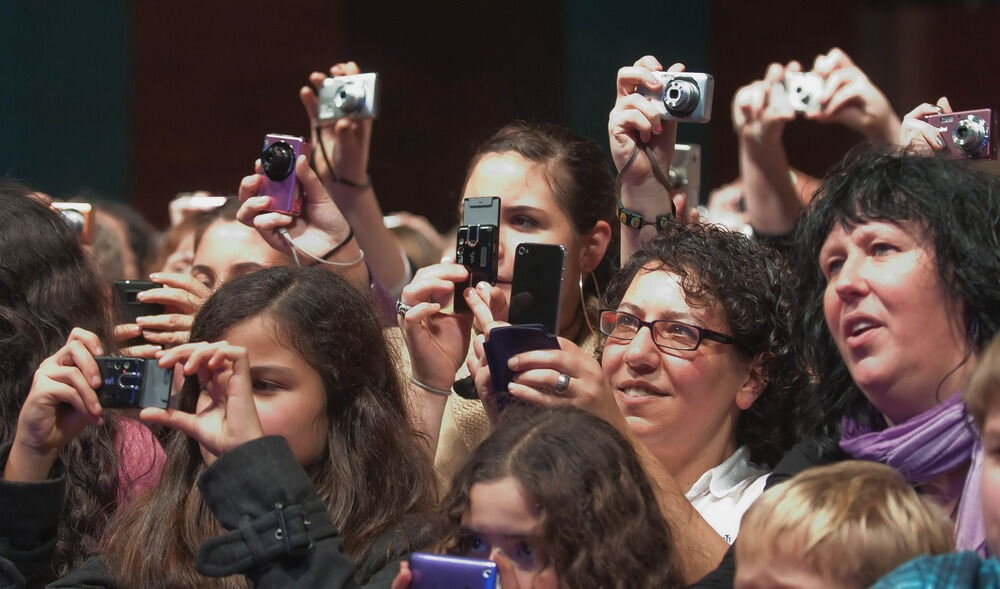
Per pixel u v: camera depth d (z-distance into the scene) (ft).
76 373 14.15
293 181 18.95
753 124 21.61
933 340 12.82
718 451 15.47
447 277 16.63
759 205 21.83
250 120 39.88
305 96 21.30
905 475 12.92
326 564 12.70
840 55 20.74
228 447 13.12
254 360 14.39
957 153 16.12
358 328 15.12
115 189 39.04
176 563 14.58
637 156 17.42
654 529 12.69
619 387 15.33
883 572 10.80
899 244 13.01
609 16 37.47
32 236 16.94
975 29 39.29
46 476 14.70
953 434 12.61
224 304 14.64
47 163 38.52
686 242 15.83
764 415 15.72
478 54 38.14
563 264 15.40
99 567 15.19
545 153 18.51
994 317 12.72
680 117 17.22
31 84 38.37
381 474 14.93
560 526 12.21
